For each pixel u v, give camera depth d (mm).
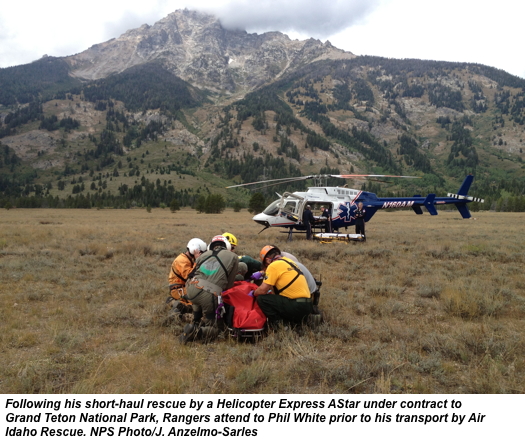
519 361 4305
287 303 5293
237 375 3984
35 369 4031
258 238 17938
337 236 16078
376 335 5207
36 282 8602
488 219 48250
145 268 10203
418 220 44969
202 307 5332
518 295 7371
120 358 4375
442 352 4613
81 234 19734
